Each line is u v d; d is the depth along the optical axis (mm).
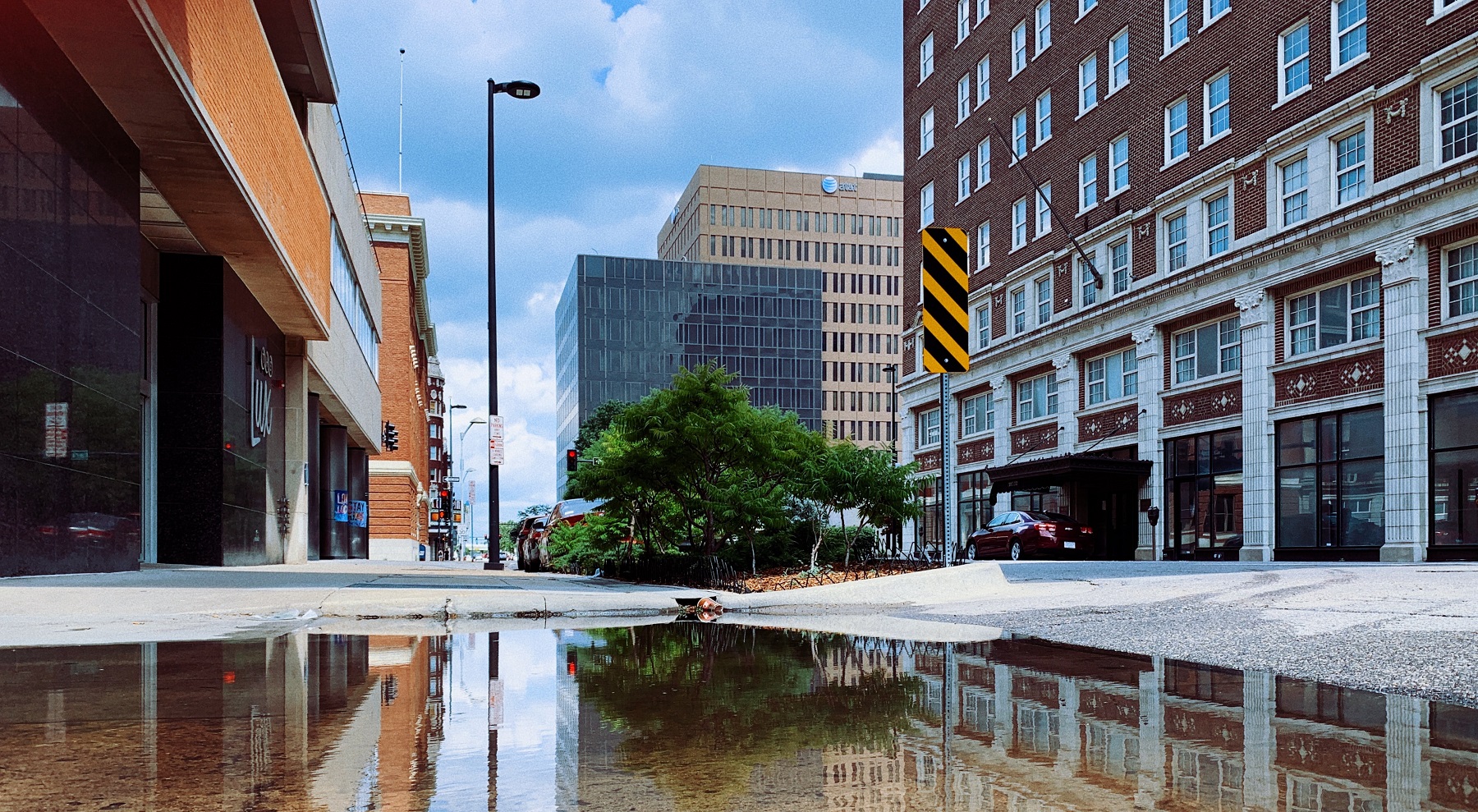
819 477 13000
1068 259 34031
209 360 19812
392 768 2281
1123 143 31844
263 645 5391
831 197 137250
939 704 3266
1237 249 25875
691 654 4863
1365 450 22531
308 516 31766
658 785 2115
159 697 3424
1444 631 4770
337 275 32469
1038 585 9258
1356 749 2510
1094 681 3812
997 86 39062
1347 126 23031
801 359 128500
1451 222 20250
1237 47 26812
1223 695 3471
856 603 8422
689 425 12867
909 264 45938
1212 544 27172
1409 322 21172
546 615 7797
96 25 11250
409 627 6723
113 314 13555
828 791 2055
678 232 147750
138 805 1933
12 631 6188
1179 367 28984
